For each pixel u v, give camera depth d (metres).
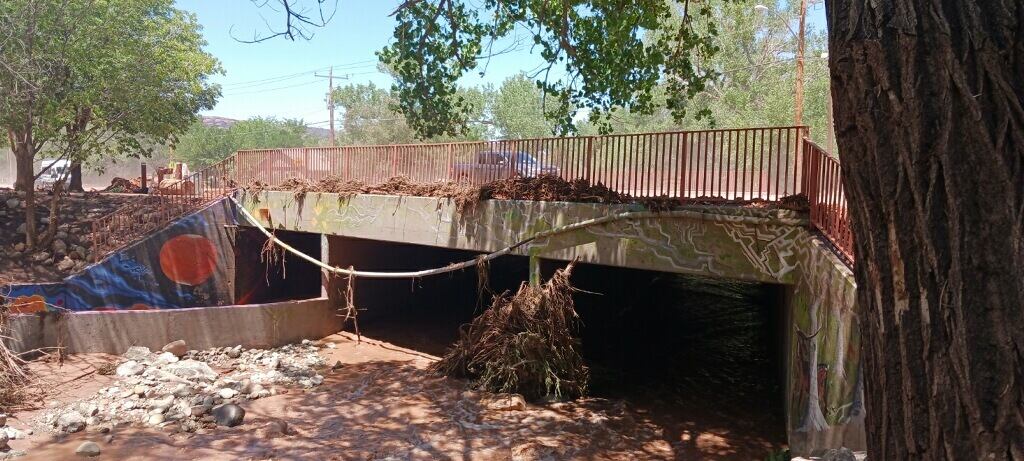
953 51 2.49
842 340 7.75
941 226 2.54
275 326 17.88
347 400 13.47
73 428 10.88
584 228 13.28
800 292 10.14
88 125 26.12
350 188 18.38
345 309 19.84
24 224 22.55
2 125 19.59
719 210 11.12
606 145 13.45
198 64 24.80
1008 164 2.40
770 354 17.80
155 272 20.28
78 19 19.48
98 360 14.31
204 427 11.48
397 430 11.73
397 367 16.12
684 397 14.05
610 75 12.76
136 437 10.80
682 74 12.57
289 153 20.73
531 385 13.78
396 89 12.31
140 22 21.42
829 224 8.99
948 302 2.52
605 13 12.32
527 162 15.00
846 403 7.61
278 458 10.26
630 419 12.53
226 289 21.73
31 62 18.95
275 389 14.05
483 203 15.13
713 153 11.89
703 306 24.28
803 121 33.53
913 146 2.58
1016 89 2.40
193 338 16.27
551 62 12.89
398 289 22.12
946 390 2.54
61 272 20.91
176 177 33.97
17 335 13.68
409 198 16.77
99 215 23.56
